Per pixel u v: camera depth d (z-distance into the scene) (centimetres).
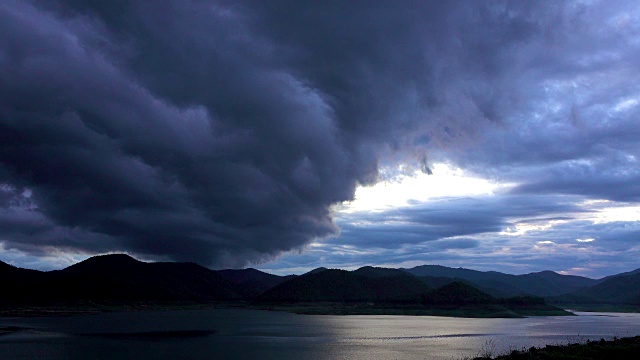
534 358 5684
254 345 8581
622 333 11150
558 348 6316
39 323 14375
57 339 9544
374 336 10288
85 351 7750
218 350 7900
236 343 8900
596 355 5925
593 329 12512
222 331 11650
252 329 12294
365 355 7306
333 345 8588
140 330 11862
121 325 13650
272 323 14912
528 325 14088
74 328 12394
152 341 9238
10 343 8806
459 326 13475
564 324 14750
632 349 6166
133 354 7425
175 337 10062
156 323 14675
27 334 10600
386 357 7112
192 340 9450
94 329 12100
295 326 13488
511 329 12369
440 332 11331
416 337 10081
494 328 12700
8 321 15338
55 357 7106
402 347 8294
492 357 6706
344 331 11625
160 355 7325
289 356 7231
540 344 8650
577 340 9362
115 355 7312
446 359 6888
